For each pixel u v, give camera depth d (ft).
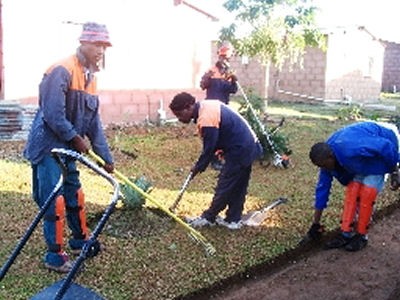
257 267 14.39
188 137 34.50
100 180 22.49
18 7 32.37
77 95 12.92
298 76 72.95
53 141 12.76
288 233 16.71
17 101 32.01
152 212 18.13
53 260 13.38
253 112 26.73
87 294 8.80
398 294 13.37
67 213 14.03
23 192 20.02
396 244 16.85
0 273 9.02
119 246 15.19
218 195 16.55
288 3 53.72
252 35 53.72
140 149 29.78
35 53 33.35
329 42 70.08
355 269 14.93
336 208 19.36
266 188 21.99
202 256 14.70
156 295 12.40
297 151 30.66
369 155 14.57
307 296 13.26
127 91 39.09
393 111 62.08
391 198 20.92
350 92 75.72
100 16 36.50
